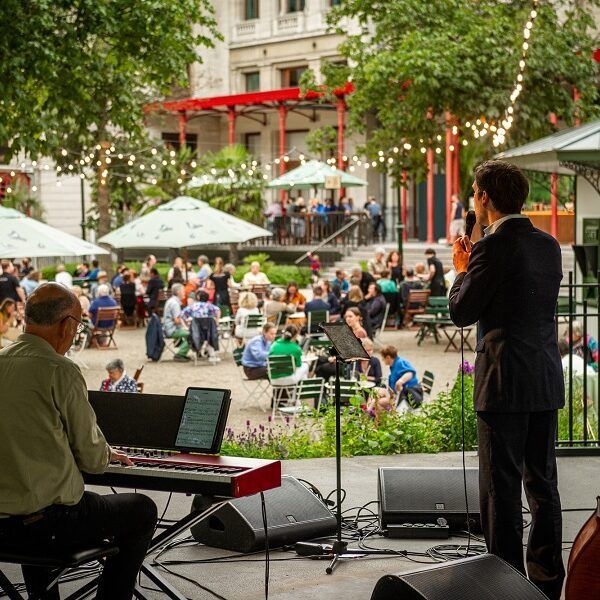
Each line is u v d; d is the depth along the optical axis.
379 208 39.19
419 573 4.45
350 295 22.48
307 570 6.25
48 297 4.84
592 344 13.72
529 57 25.95
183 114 46.09
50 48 16.36
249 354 16.64
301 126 48.84
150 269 28.25
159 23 18.12
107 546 4.89
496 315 5.12
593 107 27.55
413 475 7.08
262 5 49.91
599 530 4.72
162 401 5.55
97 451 4.79
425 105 27.00
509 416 5.12
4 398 4.69
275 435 12.38
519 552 5.17
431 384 14.55
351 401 11.12
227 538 6.64
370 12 27.97
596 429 10.99
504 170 5.17
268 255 38.91
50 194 49.62
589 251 14.78
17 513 4.64
